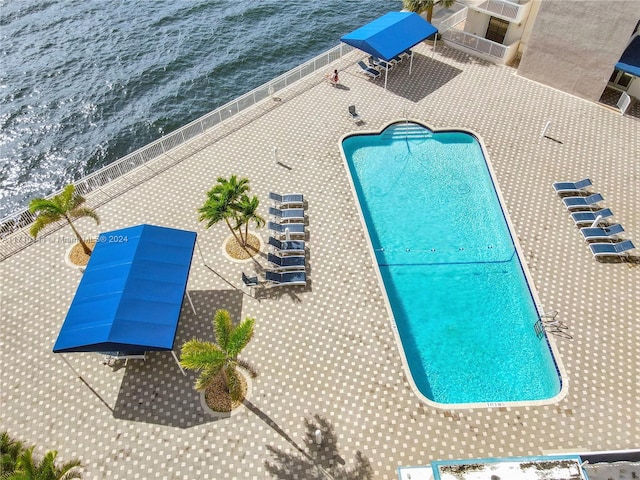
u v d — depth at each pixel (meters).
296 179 25.14
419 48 34.19
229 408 17.00
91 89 39.41
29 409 17.11
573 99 29.62
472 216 24.03
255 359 18.30
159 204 23.88
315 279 20.92
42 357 18.55
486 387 18.22
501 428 16.42
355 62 33.00
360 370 17.98
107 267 18.28
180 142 26.84
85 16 48.06
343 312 19.77
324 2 50.28
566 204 23.42
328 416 16.78
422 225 23.69
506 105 29.28
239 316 19.66
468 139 27.75
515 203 23.78
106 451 16.05
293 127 28.11
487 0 31.03
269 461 15.73
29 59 42.47
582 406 16.91
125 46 43.81
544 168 25.42
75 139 35.59
